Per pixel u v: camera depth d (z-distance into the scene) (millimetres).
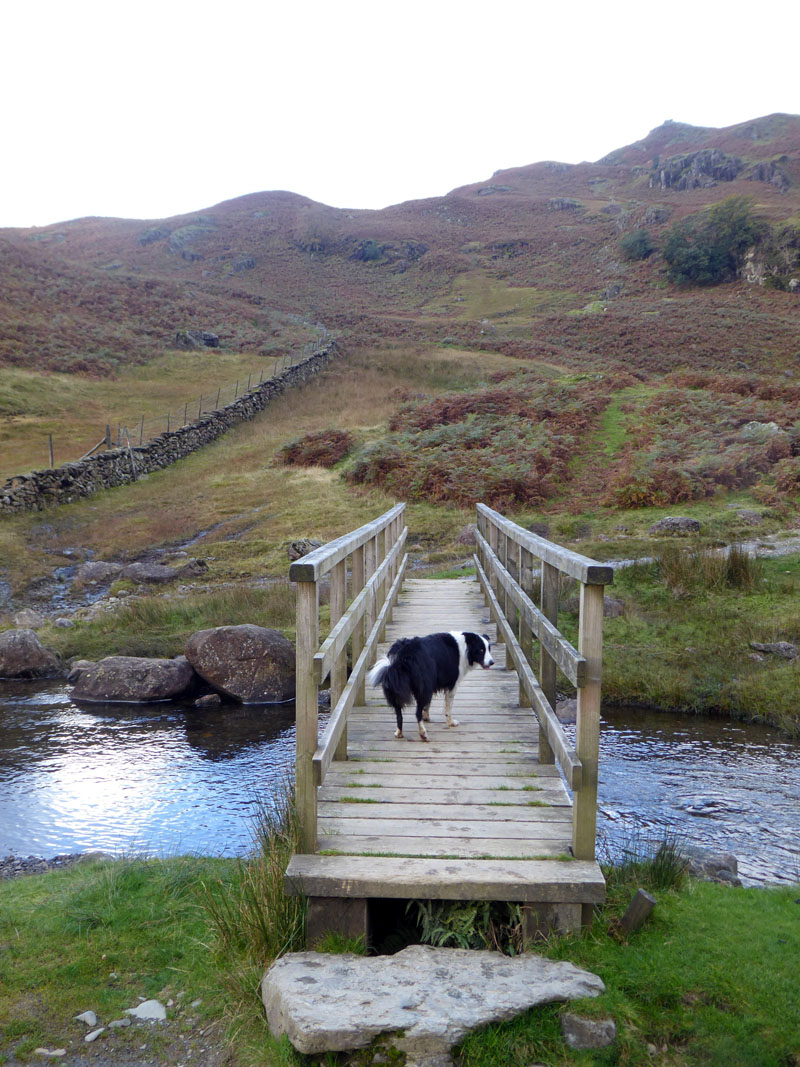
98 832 6902
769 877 5719
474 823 4441
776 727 9430
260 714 10547
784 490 19719
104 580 17297
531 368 41062
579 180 113938
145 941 4191
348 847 4133
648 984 3406
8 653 12289
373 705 6879
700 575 14242
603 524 18828
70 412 30859
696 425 24984
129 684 11188
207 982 3799
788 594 13469
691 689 10305
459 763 5391
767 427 23594
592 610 3816
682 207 78875
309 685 3988
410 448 24719
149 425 30016
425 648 5902
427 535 19406
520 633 6527
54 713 10617
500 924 3938
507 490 21141
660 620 12719
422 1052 3037
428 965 3527
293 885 3809
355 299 71000
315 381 39406
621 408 28453
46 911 4543
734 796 7395
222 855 6281
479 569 12430
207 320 50719
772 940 3803
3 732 9828
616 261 71250
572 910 3801
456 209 99750
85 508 22719
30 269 50969
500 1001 3223
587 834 3992
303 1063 3107
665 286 63438
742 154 101312
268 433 31141
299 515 21438
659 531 17703
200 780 8141
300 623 3980
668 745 8852
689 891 4438
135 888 4863
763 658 11070
